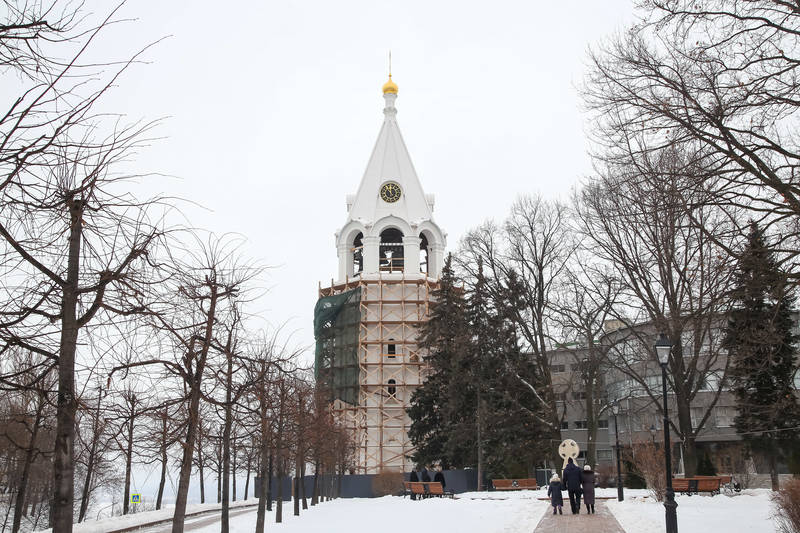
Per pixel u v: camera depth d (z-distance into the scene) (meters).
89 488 43.62
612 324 61.56
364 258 79.88
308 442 40.91
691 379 40.56
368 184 82.12
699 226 18.72
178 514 18.28
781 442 43.59
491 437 59.25
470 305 60.88
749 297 19.72
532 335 56.53
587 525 26.73
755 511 29.09
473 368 59.75
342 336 77.50
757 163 18.12
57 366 10.77
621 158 26.22
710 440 68.31
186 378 17.09
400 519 34.00
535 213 56.66
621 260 41.59
